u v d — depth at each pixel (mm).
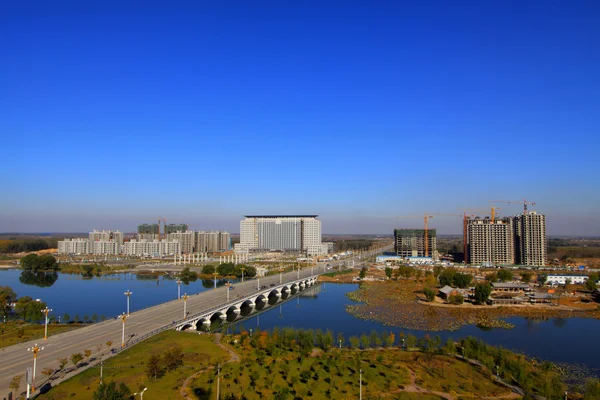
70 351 176125
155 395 135250
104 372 152125
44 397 129125
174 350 168125
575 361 199750
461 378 163625
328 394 143500
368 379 158000
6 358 166250
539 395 149875
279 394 134125
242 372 160500
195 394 137875
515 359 174000
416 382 158000
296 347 195125
